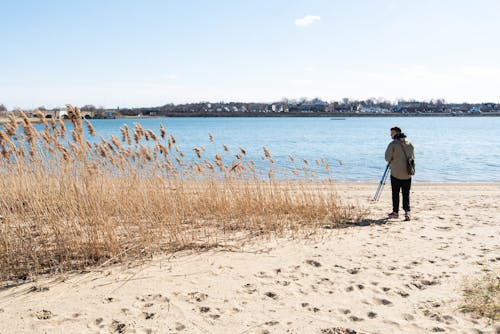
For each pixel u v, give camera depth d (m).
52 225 6.93
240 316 4.80
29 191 8.12
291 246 7.73
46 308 4.92
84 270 6.20
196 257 6.94
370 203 13.35
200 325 4.57
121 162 9.38
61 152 8.19
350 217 10.58
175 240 7.79
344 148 48.50
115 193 8.86
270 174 11.45
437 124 157.12
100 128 80.12
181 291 5.50
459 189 17.98
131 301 5.16
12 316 4.69
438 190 17.58
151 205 8.73
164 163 10.08
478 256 7.09
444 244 7.94
